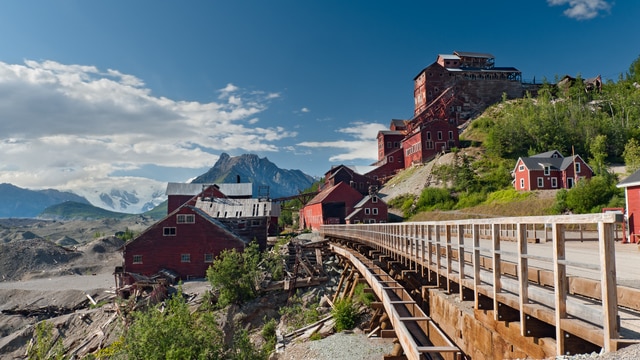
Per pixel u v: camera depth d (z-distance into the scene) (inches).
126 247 2048.5
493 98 4808.1
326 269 1662.2
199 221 2076.8
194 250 2060.8
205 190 2913.4
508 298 303.3
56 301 2065.7
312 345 952.9
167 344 784.3
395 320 473.4
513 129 3718.0
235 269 1509.6
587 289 289.7
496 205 2573.8
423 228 676.7
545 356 265.1
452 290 525.3
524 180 2783.0
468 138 4067.4
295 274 1567.4
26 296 2160.4
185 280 2026.3
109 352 1127.0
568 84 5128.0
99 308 1744.6
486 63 4997.5
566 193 2262.6
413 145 3848.4
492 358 344.2
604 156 3400.6
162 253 2053.4
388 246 940.0
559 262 237.8
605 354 196.9
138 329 805.2
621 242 1029.8
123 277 2016.5
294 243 2011.6
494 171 3235.7
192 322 897.5
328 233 2060.8
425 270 679.1
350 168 3919.8
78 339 1547.7
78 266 3270.2
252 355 895.7
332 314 1131.3
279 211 3073.3
